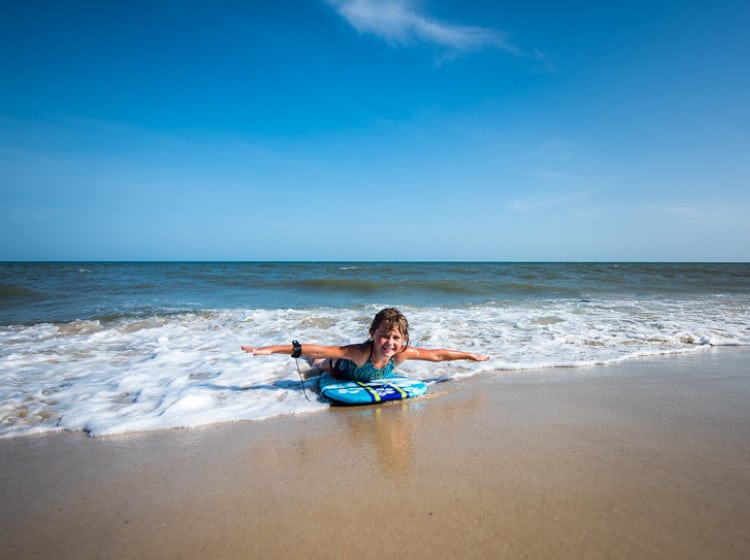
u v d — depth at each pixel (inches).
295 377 183.6
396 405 151.9
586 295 565.9
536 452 110.1
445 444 116.4
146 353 230.8
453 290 613.6
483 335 276.2
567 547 71.2
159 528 79.3
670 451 109.9
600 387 170.4
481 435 122.6
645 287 677.3
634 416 136.9
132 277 820.6
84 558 71.4
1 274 924.0
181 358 215.6
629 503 84.8
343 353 163.6
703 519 79.2
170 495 91.2
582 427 127.7
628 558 68.4
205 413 140.8
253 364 203.2
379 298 525.7
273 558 70.2
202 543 74.7
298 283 666.8
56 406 146.9
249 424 134.0
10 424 131.8
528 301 496.4
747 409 143.2
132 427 128.9
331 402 153.6
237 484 95.5
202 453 112.6
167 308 416.2
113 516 83.5
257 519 81.6
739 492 89.0
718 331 286.7
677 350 234.2
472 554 69.8
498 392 165.2
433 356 181.6
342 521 80.3
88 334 287.4
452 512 82.6
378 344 163.3
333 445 117.2
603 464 102.7
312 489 92.7
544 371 196.7
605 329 296.0
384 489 92.1
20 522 81.8
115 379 178.5
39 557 71.7
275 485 94.9
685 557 68.6
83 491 93.4
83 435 125.3
